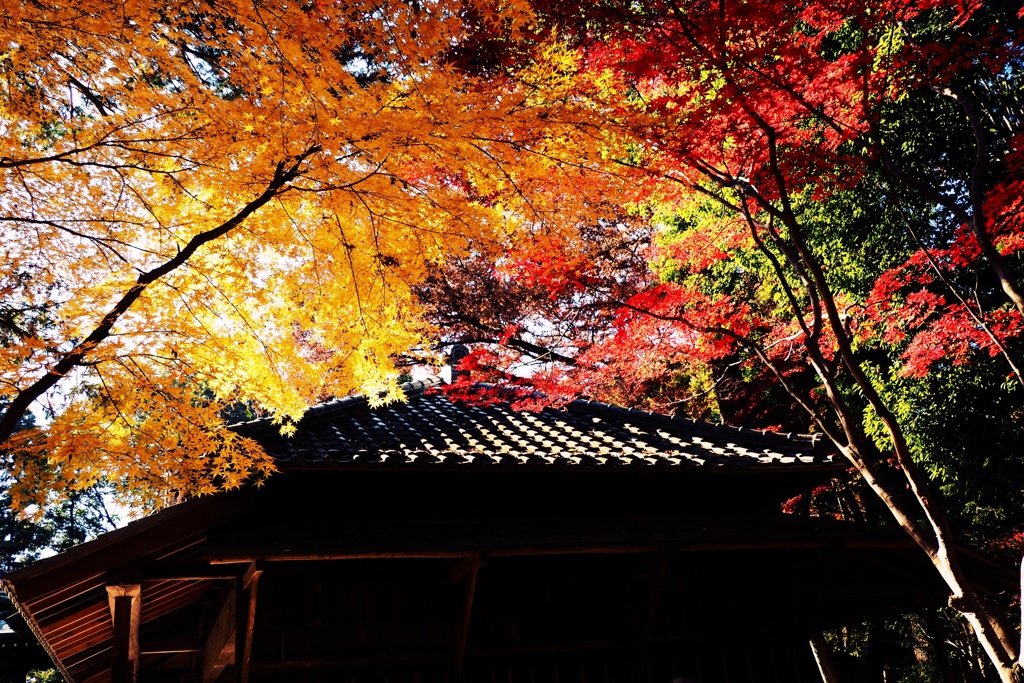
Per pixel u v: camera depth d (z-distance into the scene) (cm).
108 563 573
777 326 1314
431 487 771
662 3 605
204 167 484
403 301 578
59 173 507
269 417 742
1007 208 716
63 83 478
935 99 1085
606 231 1379
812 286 630
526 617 739
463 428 854
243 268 553
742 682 782
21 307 555
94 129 471
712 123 612
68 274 544
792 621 821
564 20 597
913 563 870
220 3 400
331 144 431
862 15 648
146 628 839
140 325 541
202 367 558
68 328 534
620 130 535
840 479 1742
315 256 553
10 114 496
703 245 892
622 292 1419
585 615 758
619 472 805
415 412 893
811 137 785
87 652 828
